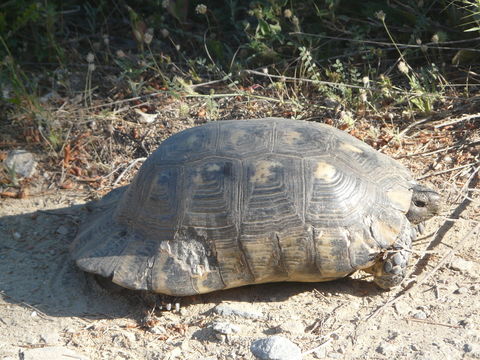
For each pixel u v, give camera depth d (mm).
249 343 4277
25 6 7938
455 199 5664
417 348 4078
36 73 7844
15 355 4363
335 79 7055
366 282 4883
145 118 7035
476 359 3938
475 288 4637
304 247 4492
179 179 4727
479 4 6559
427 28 7270
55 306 4898
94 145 6832
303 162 4633
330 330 4367
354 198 4566
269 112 6953
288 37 7488
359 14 7668
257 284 4902
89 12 8273
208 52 7508
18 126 7074
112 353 4359
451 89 6934
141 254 4641
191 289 4527
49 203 6234
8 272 5309
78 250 4934
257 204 4547
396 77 7219
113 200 5367
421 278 4820
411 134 6562
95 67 7734
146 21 8117
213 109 6879
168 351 4320
